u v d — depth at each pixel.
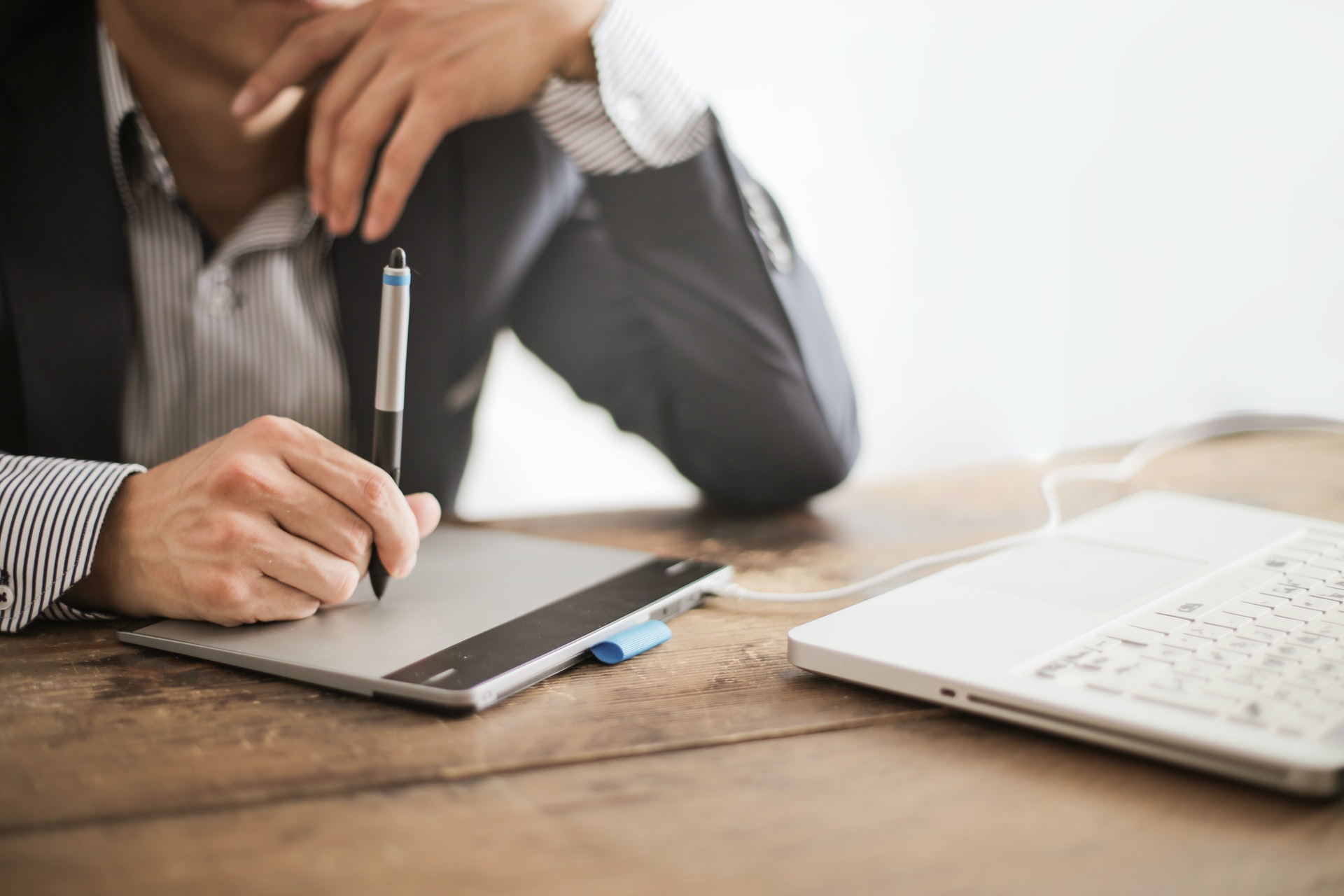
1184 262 2.04
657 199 1.05
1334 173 1.94
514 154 1.16
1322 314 1.99
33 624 0.63
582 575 0.68
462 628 0.57
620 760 0.43
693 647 0.59
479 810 0.39
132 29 1.00
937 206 2.07
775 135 2.01
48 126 0.95
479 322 1.14
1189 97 1.99
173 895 0.33
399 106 0.94
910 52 2.01
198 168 1.10
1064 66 2.01
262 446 0.60
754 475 1.05
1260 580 0.59
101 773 0.42
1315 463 1.09
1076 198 2.06
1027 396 2.13
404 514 0.61
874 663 0.49
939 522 0.91
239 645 0.55
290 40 0.96
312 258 1.12
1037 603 0.56
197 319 1.07
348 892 0.33
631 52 1.02
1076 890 0.33
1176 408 2.09
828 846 0.36
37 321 0.93
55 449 0.94
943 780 0.41
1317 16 1.91
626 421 1.26
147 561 0.60
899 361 2.12
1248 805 0.38
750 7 1.95
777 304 1.05
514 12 0.96
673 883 0.33
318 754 0.44
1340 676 0.44
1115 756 0.43
